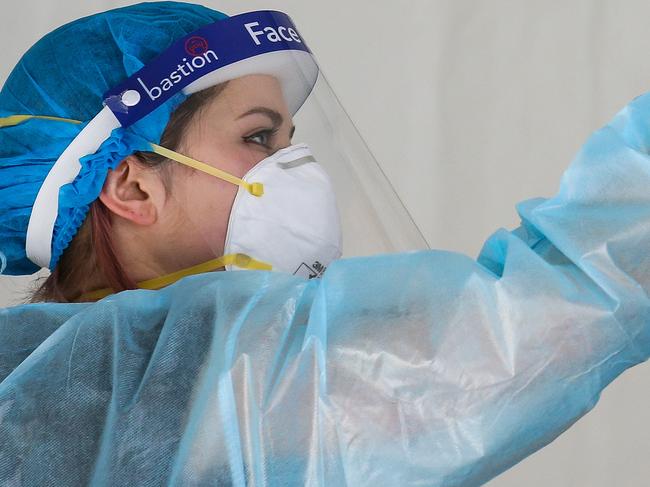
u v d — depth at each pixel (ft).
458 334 5.84
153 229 8.20
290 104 9.05
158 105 8.14
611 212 6.07
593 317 5.78
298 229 8.37
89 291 8.35
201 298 6.27
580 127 15.83
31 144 8.25
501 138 15.92
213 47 8.34
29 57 8.66
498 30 16.03
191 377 5.99
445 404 5.76
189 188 8.20
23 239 8.64
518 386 5.75
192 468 5.73
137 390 6.01
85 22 8.57
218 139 8.31
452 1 16.10
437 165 15.92
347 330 5.91
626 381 15.56
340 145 9.25
